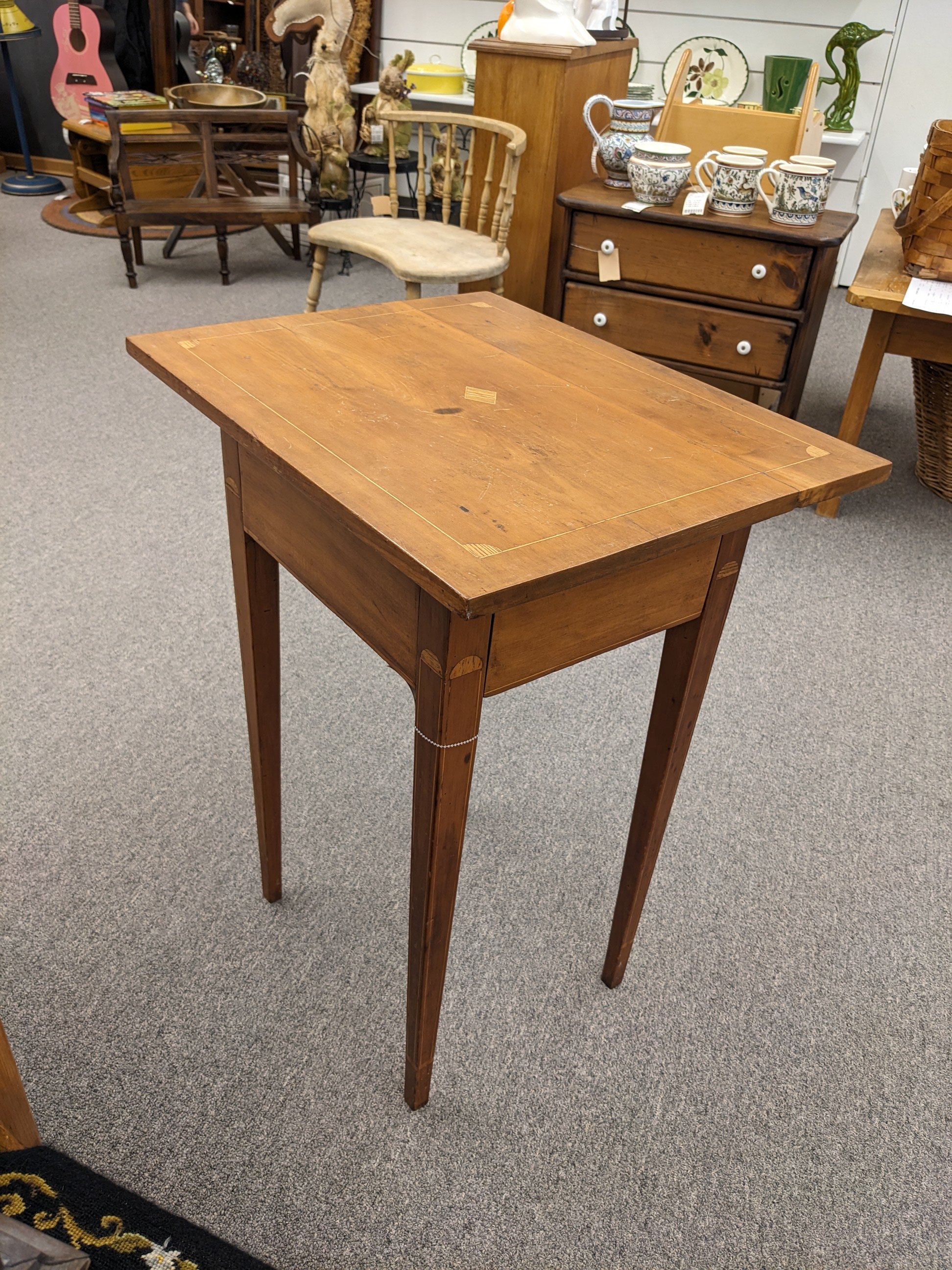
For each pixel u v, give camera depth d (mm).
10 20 4480
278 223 4039
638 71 4383
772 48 4137
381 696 1888
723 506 869
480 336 1252
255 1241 1053
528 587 736
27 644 1926
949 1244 1105
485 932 1440
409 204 4508
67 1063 1215
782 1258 1082
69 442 2682
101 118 4234
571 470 917
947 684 2025
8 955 1341
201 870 1495
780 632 2152
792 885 1553
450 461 914
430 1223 1084
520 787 1710
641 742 1829
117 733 1735
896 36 3934
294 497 999
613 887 1531
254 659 1227
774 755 1812
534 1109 1211
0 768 1638
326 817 1615
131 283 3793
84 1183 987
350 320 1269
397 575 858
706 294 2535
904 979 1416
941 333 2285
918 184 2295
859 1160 1185
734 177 2432
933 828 1677
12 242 4273
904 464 2900
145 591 2109
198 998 1308
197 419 2867
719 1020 1340
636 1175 1150
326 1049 1258
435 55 4680
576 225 2613
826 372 3523
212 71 4469
